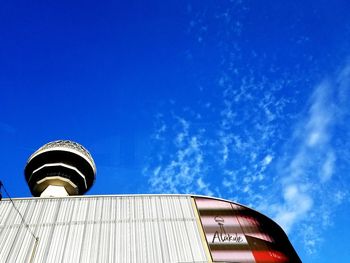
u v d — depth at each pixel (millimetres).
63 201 37594
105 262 30719
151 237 33312
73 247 31984
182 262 31078
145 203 37781
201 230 34375
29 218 35000
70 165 54156
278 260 33125
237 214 36781
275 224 37844
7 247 31672
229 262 31344
